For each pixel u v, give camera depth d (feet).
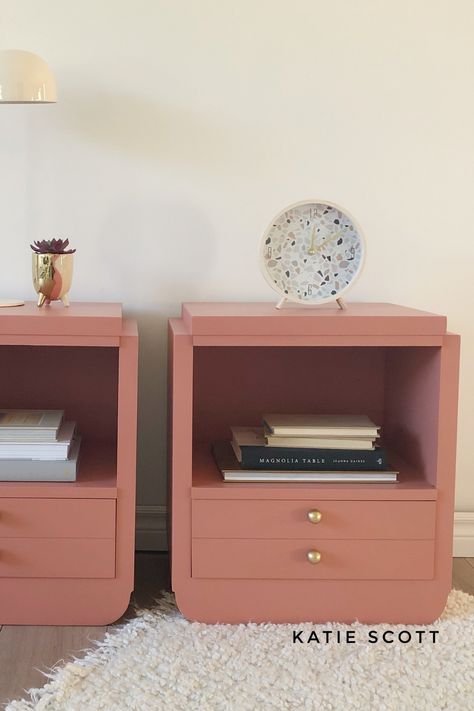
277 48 7.46
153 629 6.11
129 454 6.17
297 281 6.77
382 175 7.61
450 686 5.43
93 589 6.25
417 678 5.52
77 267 7.54
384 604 6.36
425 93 7.55
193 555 6.25
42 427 6.27
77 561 6.20
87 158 7.46
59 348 7.52
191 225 7.57
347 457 6.47
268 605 6.32
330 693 5.30
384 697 5.27
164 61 7.41
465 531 7.94
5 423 6.36
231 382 7.66
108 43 7.38
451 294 7.75
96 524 6.19
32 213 7.47
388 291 7.72
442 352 6.24
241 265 7.62
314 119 7.54
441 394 6.27
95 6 7.34
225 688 5.32
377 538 6.31
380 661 5.75
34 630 6.17
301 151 7.55
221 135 7.50
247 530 6.26
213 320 6.09
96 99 7.41
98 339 6.07
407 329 6.18
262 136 7.52
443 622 6.38
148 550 7.85
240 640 5.99
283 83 7.49
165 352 7.66
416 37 7.50
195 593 6.28
